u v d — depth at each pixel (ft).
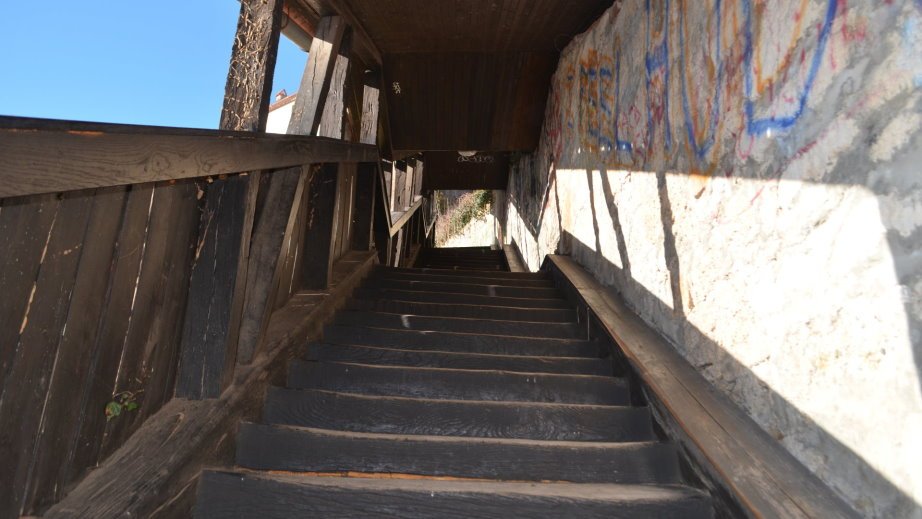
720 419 6.93
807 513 5.08
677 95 9.64
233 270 6.82
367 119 21.77
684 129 9.27
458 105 24.36
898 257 4.57
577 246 17.51
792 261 6.09
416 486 6.03
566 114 19.95
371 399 7.86
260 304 7.86
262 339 8.11
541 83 23.40
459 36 19.88
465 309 13.34
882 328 4.73
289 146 8.45
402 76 22.79
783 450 6.19
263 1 9.51
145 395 6.01
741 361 7.21
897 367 4.56
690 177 8.95
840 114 5.30
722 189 7.81
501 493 5.95
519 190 32.65
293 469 6.62
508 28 19.17
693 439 6.47
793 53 6.12
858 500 5.05
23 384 4.30
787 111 6.21
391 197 26.68
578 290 13.51
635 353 9.23
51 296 4.54
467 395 8.92
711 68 8.29
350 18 16.96
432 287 15.75
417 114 24.84
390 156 26.71
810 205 5.77
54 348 4.62
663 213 10.15
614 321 10.96
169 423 5.99
